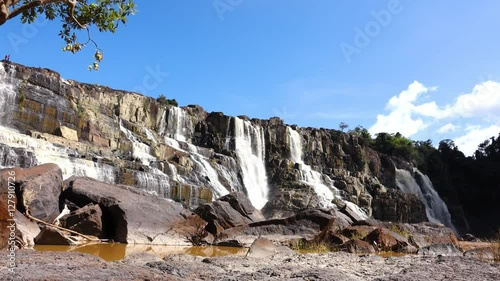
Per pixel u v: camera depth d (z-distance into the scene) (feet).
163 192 113.50
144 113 177.17
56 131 122.01
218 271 23.08
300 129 228.63
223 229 63.00
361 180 220.84
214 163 162.61
